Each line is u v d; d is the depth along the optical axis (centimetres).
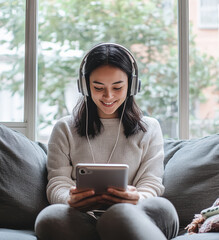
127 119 171
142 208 116
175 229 123
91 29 223
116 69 155
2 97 213
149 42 222
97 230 112
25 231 144
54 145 168
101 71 155
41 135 216
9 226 153
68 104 219
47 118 217
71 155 167
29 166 161
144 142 170
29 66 211
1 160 158
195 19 222
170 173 169
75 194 128
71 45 221
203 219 138
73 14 222
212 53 223
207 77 222
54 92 218
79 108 173
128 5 224
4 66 214
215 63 223
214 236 115
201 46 223
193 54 222
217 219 127
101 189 128
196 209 159
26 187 157
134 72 170
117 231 102
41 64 217
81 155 166
